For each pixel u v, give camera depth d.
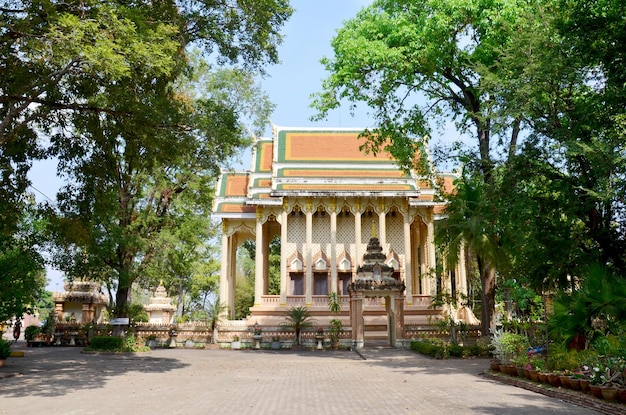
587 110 15.51
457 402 10.24
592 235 16.31
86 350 25.02
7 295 19.28
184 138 16.62
